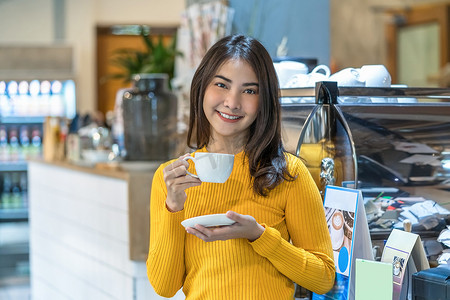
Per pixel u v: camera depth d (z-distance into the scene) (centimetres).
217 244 174
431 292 166
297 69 238
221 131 176
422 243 197
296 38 370
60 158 508
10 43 871
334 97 195
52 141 512
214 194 176
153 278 180
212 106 176
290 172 175
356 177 191
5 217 843
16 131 857
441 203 200
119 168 393
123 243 351
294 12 370
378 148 194
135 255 331
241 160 178
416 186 198
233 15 421
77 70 909
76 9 924
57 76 870
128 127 377
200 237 161
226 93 174
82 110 921
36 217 530
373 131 195
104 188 374
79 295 426
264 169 172
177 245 175
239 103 173
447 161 201
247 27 407
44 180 502
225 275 173
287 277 177
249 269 173
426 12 582
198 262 178
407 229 196
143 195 331
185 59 459
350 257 179
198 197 177
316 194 177
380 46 552
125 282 349
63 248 457
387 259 184
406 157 197
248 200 175
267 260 174
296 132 203
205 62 178
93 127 485
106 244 374
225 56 174
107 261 374
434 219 199
